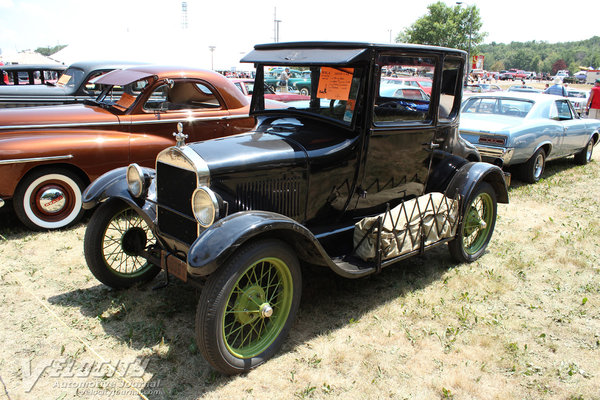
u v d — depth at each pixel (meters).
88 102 5.86
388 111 3.55
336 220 3.63
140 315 3.37
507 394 2.70
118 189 3.40
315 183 3.31
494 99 8.07
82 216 5.27
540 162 7.87
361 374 2.83
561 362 3.01
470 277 4.15
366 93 3.31
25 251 4.40
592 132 9.26
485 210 4.63
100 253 3.51
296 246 2.95
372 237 3.31
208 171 2.80
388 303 3.66
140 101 5.36
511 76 79.94
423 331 3.29
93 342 3.04
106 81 5.17
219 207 2.72
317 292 3.80
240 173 2.93
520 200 6.76
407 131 3.70
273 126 3.66
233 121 6.06
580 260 4.57
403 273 4.18
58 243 4.62
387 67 3.38
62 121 5.05
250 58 3.79
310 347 3.06
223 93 5.98
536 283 4.13
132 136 5.30
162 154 3.03
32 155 4.60
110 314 3.37
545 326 3.44
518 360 3.02
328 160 3.31
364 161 3.49
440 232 3.87
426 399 2.64
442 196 3.92
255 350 2.84
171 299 3.60
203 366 2.84
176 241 3.04
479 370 2.91
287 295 2.95
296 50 3.53
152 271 3.83
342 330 3.28
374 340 3.17
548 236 5.27
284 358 2.94
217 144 3.10
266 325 2.99
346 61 3.08
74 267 4.11
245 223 2.56
